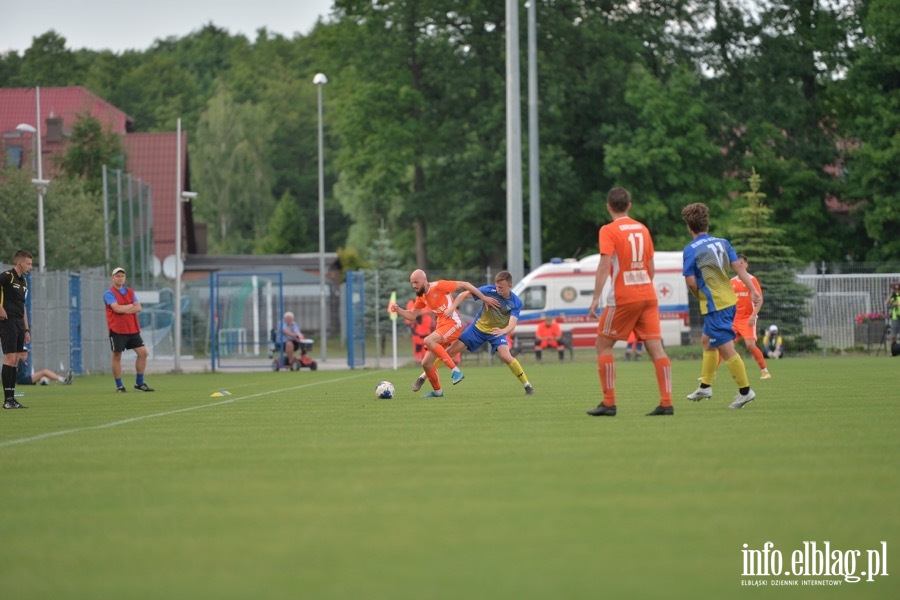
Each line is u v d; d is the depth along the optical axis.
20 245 71.12
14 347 33.56
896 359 64.25
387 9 114.69
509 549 10.73
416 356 72.12
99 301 69.38
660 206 109.81
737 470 15.56
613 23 118.31
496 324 33.91
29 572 10.30
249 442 20.62
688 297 78.25
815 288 78.94
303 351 70.44
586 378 45.97
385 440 20.34
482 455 17.64
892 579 9.73
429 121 118.69
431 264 141.00
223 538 11.46
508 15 77.31
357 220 159.75
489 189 117.38
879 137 107.19
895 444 18.59
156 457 18.56
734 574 9.81
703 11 119.94
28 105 136.25
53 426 25.81
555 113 111.75
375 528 11.78
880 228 108.62
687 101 111.12
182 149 136.75
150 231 98.62
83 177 98.12
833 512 12.43
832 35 116.69
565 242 126.38
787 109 116.50
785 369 51.38
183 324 97.88
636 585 9.42
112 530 12.12
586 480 14.78
